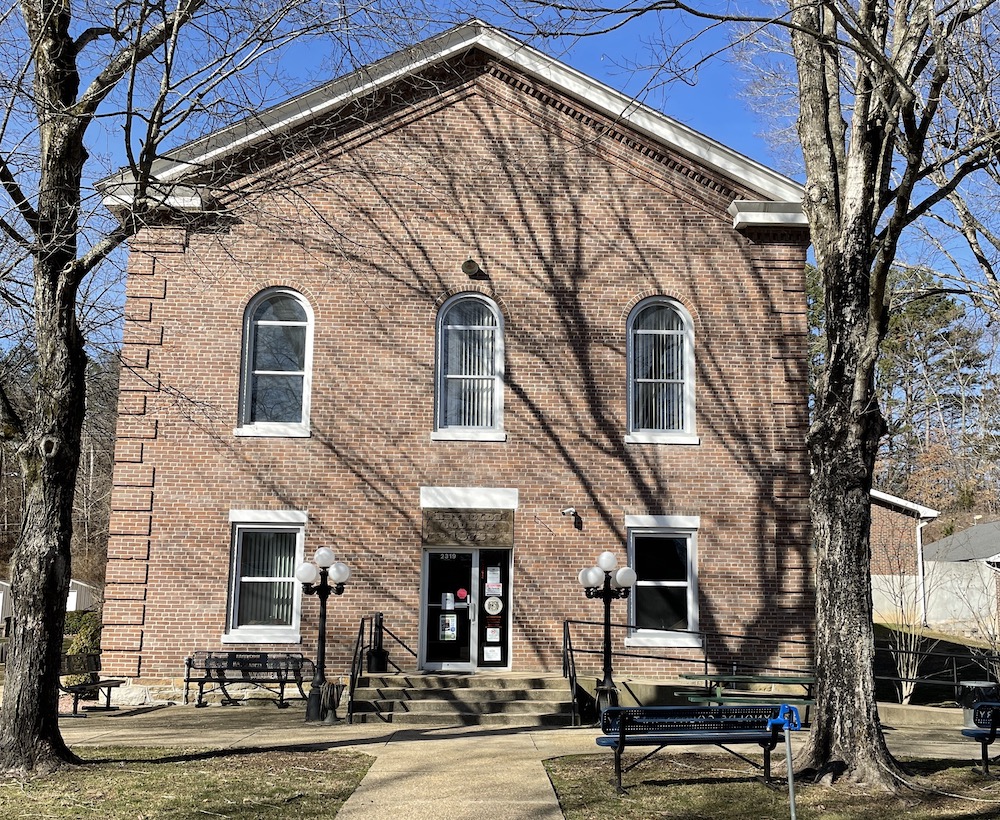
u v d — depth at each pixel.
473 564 18.33
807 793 10.25
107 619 17.45
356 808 9.63
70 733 14.13
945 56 11.69
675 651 18.03
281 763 11.66
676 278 19.09
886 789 10.37
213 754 12.20
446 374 18.75
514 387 18.58
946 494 43.22
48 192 11.54
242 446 18.03
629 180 19.31
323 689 15.80
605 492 18.39
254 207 15.45
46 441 11.22
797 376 18.91
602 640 17.98
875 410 11.50
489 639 18.14
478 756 12.34
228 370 18.22
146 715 16.19
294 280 18.55
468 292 18.81
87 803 9.54
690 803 9.85
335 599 17.77
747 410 18.80
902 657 20.94
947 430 39.28
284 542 18.08
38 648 11.07
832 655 11.09
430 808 9.65
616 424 18.58
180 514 17.80
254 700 17.47
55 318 11.47
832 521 11.32
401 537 18.02
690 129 19.17
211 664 17.20
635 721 10.31
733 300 19.09
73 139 11.81
